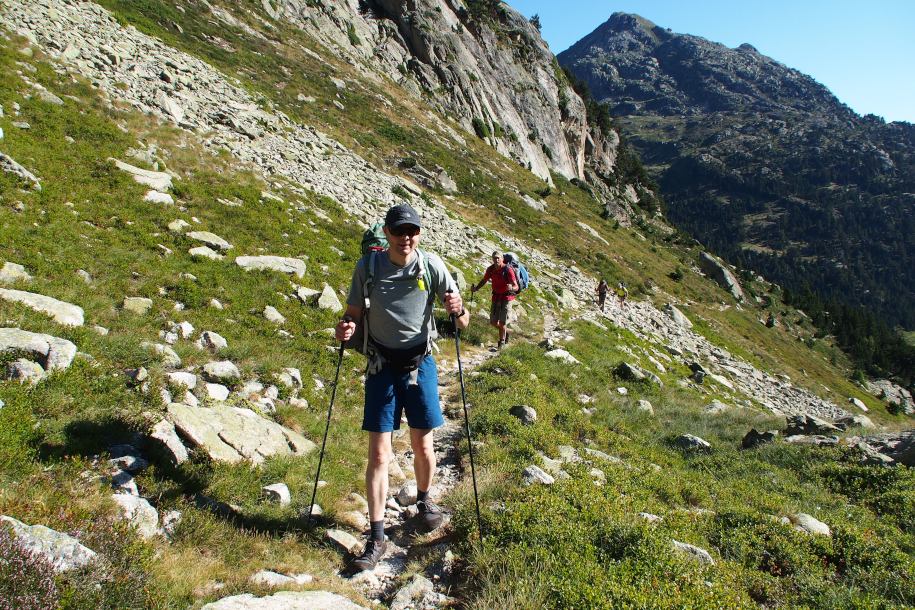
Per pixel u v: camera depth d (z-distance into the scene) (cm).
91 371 496
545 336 1509
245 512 394
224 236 1076
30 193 875
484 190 3609
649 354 2012
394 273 363
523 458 564
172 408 471
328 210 1591
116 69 1642
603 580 316
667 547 371
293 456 501
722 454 861
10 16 1510
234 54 3181
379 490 376
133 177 1096
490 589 317
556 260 3105
